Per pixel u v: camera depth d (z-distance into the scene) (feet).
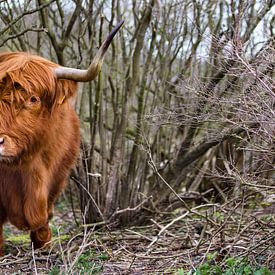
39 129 16.25
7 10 24.16
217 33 21.49
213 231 17.88
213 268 14.57
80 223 24.67
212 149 24.94
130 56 23.90
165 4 23.94
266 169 16.31
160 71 24.00
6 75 15.52
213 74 20.56
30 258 17.66
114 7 24.06
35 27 21.67
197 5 22.95
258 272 13.66
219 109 16.89
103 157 23.45
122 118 23.11
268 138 14.10
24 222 18.38
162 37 24.02
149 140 24.11
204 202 25.14
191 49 24.13
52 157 18.37
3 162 16.11
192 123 20.40
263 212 19.16
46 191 18.37
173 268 15.79
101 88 22.91
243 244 16.31
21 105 15.71
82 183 23.11
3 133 15.47
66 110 18.70
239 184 16.34
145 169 23.62
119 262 16.88
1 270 16.78
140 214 23.36
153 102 23.81
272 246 15.06
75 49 27.66
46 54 28.43
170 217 23.59
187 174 25.18
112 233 21.38
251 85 14.61
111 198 23.22
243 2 18.49
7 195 18.26
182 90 21.97
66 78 16.39
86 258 16.69
